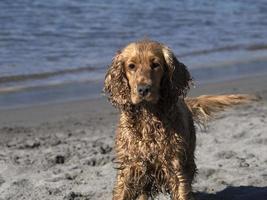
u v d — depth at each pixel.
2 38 18.38
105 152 9.06
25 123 11.20
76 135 10.31
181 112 6.22
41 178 7.91
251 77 15.22
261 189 7.40
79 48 17.69
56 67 15.61
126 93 6.09
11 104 12.52
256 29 22.28
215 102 7.28
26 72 15.05
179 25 22.12
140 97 5.83
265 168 8.14
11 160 8.67
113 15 22.94
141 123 6.02
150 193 6.41
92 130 10.68
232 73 15.69
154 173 6.15
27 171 8.23
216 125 10.43
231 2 28.06
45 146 9.52
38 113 11.91
